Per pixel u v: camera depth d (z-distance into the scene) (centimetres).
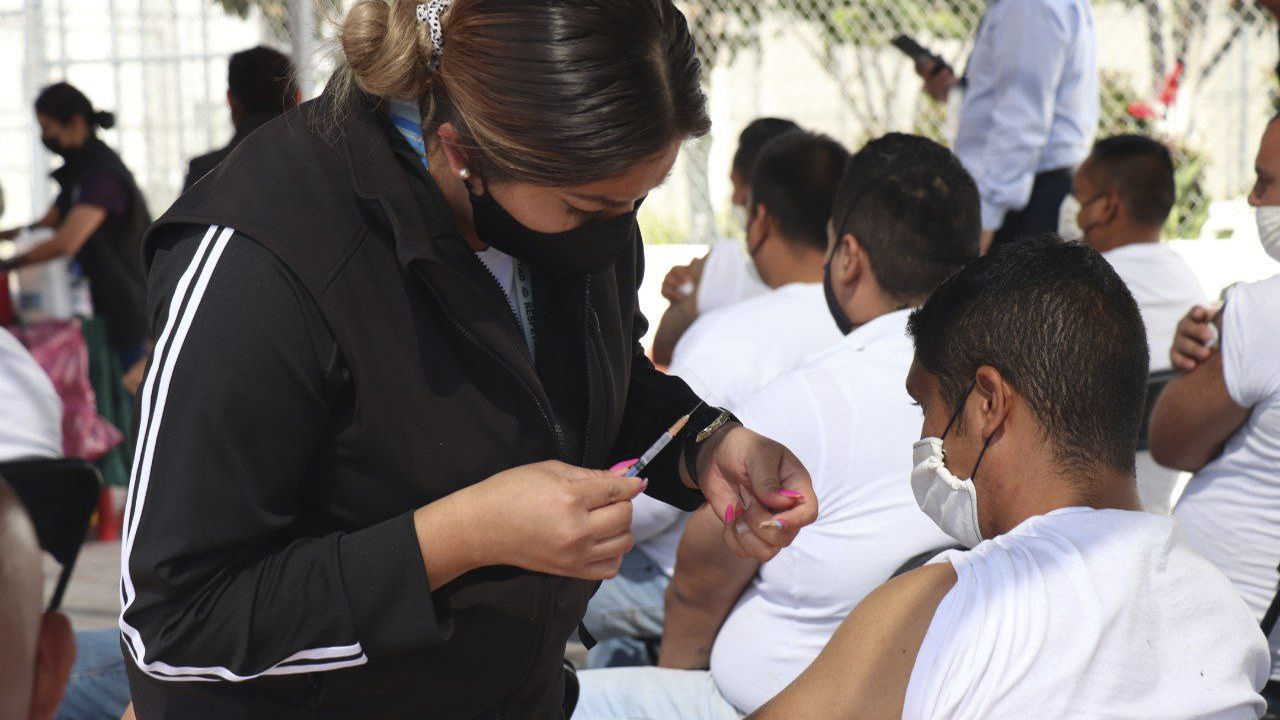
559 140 117
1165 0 607
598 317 152
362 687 137
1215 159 577
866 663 137
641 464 148
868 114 745
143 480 121
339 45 132
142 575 120
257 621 123
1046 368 144
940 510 159
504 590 139
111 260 592
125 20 805
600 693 244
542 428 140
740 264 441
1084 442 144
